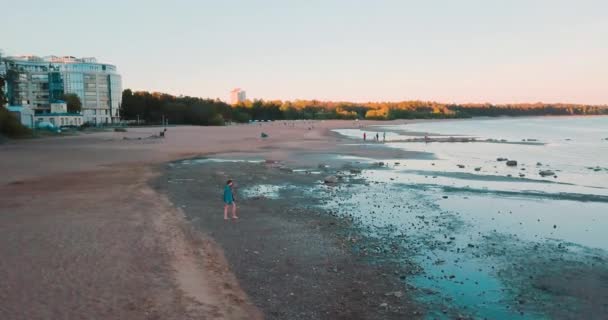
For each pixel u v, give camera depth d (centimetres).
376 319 1092
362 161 4731
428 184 3191
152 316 1014
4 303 1045
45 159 4459
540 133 10962
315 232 1877
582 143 7331
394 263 1502
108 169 3769
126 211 2075
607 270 1448
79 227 1756
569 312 1146
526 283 1340
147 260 1393
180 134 9750
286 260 1510
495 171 3881
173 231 1761
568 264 1506
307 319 1076
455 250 1653
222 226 1945
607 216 2200
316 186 3111
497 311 1151
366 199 2636
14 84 12400
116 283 1192
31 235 1628
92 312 1016
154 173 3597
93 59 17775
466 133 11231
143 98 16788
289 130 12450
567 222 2086
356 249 1648
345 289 1273
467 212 2291
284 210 2312
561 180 3356
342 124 18525
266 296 1205
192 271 1334
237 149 6194
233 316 1055
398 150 6141
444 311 1145
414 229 1950
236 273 1373
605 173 3703
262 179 3409
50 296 1092
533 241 1783
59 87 14175
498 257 1578
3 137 6969
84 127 12181
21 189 2691
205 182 3216
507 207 2411
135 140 7662
